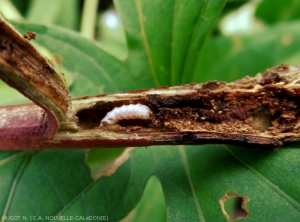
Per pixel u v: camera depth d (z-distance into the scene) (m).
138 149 0.07
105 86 0.07
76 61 0.07
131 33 0.07
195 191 0.06
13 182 0.06
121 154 0.07
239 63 0.11
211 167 0.06
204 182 0.06
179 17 0.07
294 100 0.06
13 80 0.05
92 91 0.07
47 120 0.06
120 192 0.07
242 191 0.06
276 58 0.10
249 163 0.06
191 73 0.07
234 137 0.06
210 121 0.06
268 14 0.12
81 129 0.06
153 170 0.06
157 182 0.10
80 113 0.06
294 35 0.10
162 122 0.06
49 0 0.13
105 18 0.13
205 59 0.11
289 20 0.12
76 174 0.07
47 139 0.06
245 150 0.06
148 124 0.06
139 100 0.06
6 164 0.06
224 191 0.06
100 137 0.06
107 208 0.06
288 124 0.06
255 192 0.06
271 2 0.12
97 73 0.07
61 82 0.05
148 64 0.07
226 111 0.06
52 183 0.06
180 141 0.06
